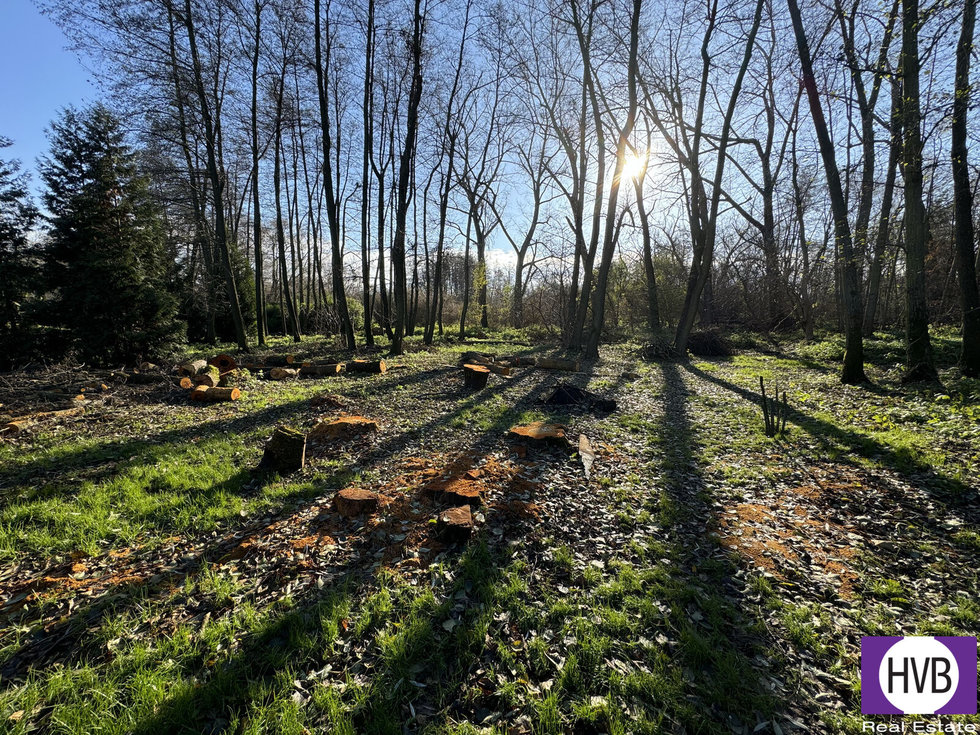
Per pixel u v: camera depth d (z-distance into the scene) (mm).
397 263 15195
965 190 8078
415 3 13734
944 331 15016
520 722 1927
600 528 3648
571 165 19875
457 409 7273
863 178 13367
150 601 2643
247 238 26094
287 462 4598
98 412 6707
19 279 9961
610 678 2148
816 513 3916
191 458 4945
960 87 6914
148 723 1854
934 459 4664
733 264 23375
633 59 12523
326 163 14805
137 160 12469
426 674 2186
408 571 2979
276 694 2029
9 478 4328
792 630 2490
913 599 2762
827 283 18984
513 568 3027
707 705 2029
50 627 2422
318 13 13414
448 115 19062
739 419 6938
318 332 24672
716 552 3324
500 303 33594
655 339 16141
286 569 2953
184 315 19875
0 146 10008
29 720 1892
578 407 7688
